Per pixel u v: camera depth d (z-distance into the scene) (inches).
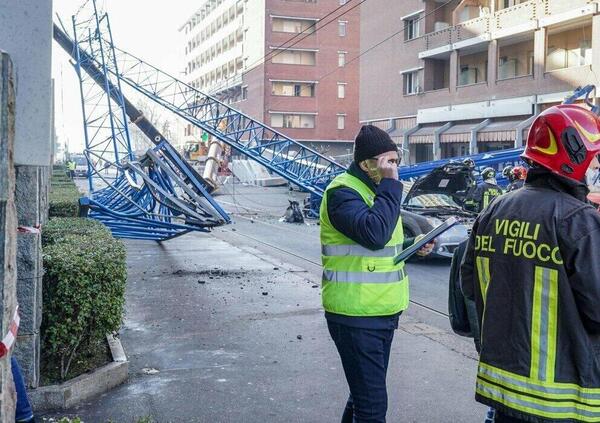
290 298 352.2
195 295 359.3
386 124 1626.5
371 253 129.5
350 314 128.0
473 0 1353.3
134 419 177.9
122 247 228.1
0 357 91.1
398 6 1560.0
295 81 2481.5
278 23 2466.8
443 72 1485.0
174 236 569.3
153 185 497.0
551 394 91.0
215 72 3334.2
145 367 227.3
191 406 189.2
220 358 238.7
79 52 749.9
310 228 776.3
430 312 325.4
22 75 125.4
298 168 843.4
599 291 87.7
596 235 90.0
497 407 96.8
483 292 103.2
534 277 93.8
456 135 1362.0
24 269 177.3
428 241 132.3
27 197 191.8
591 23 1091.9
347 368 131.5
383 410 129.9
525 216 96.9
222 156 807.1
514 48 1270.9
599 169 101.5
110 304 205.6
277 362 233.8
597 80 1043.9
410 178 829.2
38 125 126.8
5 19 124.4
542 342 92.4
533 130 102.5
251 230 745.6
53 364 202.2
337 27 2504.9
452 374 220.5
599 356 91.9
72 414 180.7
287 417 181.6
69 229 292.7
